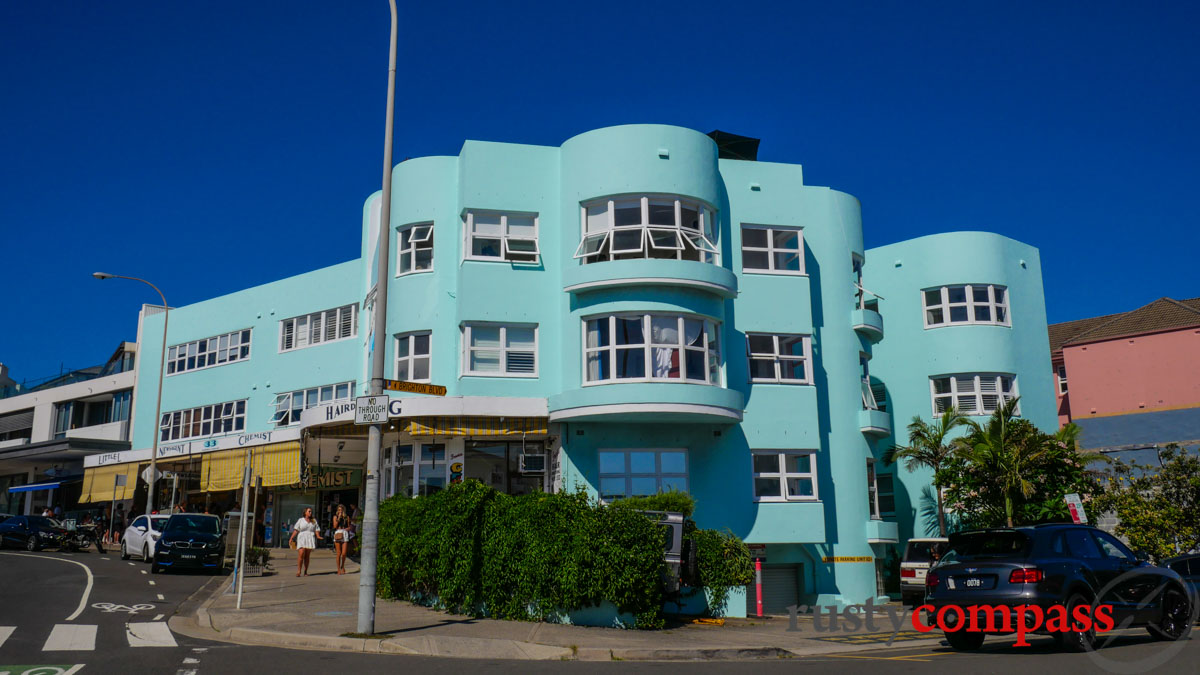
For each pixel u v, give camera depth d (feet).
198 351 133.90
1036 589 42.24
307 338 119.03
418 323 82.43
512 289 81.51
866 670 38.45
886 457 100.48
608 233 80.74
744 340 86.02
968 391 107.76
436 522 60.08
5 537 112.88
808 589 84.48
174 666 37.22
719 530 80.89
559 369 81.05
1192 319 119.65
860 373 92.07
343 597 64.69
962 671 37.35
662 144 82.07
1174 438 114.83
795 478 85.05
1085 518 70.03
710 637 51.70
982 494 94.99
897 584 94.99
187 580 77.97
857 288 94.68
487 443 81.56
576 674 37.45
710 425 82.84
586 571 53.62
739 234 88.33
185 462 127.24
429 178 85.35
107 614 54.95
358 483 115.55
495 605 55.88
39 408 171.83
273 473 112.68
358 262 114.32
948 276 109.81
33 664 37.37
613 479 79.66
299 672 36.60
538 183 84.12
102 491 139.13
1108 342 123.75
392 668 38.17
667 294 79.15
